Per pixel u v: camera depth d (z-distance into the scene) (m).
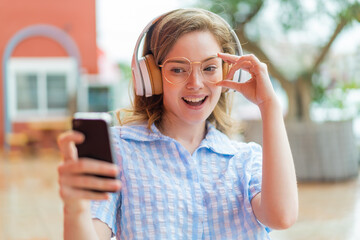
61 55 10.91
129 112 1.31
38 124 9.55
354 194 4.83
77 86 10.48
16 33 10.67
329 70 6.46
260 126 5.36
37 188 5.68
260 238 1.17
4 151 10.05
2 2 10.53
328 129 5.51
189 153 1.18
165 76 1.14
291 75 5.92
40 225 3.95
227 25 1.21
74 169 0.80
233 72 1.15
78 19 10.95
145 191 1.12
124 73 14.52
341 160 5.61
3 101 10.58
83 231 0.85
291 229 3.59
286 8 4.98
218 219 1.15
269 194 1.04
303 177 5.55
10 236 3.62
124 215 1.11
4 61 10.56
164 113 1.25
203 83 1.13
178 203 1.12
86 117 0.85
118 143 1.16
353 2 4.80
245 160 1.23
